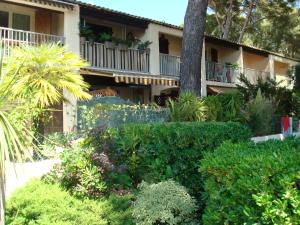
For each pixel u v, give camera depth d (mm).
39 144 7660
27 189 6492
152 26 23109
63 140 7598
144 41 23188
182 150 6805
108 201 6098
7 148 4570
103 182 6473
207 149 6820
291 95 19656
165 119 14539
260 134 15617
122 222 5738
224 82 28062
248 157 3904
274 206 3434
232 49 30969
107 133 7398
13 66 6340
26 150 4906
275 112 17641
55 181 6754
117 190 6637
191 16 16219
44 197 6035
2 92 5035
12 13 19625
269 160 3656
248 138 7730
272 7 39438
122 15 21031
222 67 28297
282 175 3492
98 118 12859
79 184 6477
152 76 20969
